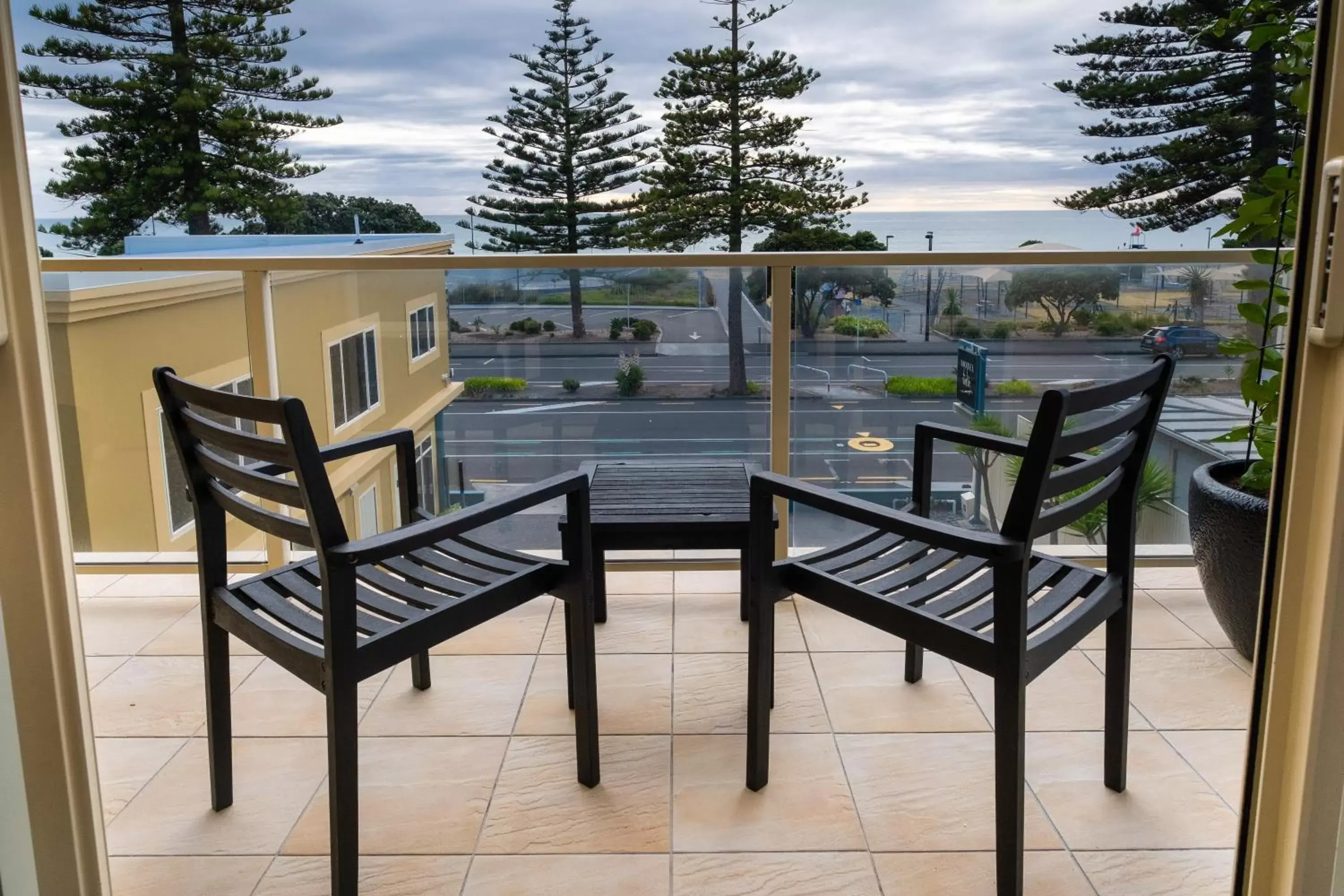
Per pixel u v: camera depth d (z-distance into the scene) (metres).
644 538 1.97
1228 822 1.68
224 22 20.92
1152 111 19.62
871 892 1.52
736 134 21.95
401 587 1.68
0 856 1.15
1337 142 1.03
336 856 1.45
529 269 2.66
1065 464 1.92
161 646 2.40
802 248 22.58
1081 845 1.62
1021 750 1.42
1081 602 1.71
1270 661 1.15
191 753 1.93
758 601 1.71
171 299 2.61
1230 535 2.16
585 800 1.76
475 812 1.73
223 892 1.54
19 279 1.12
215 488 1.62
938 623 1.50
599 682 2.19
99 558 2.82
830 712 2.05
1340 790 1.11
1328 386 1.07
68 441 2.71
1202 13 18.86
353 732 1.44
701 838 1.65
